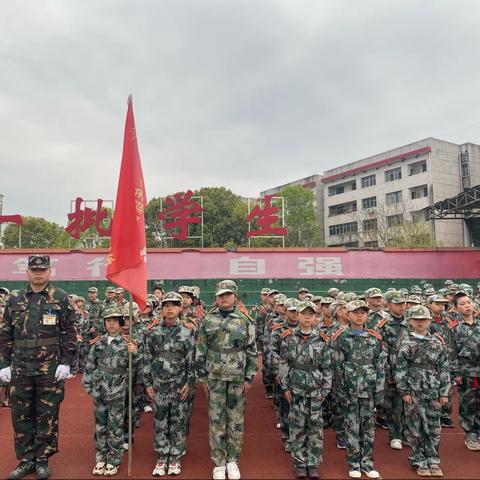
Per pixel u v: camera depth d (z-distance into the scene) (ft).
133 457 18.16
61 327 16.78
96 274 49.73
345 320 19.62
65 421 23.11
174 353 17.28
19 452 16.06
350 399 16.62
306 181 176.45
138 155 17.90
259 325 31.01
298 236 136.56
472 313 19.80
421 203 132.46
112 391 16.66
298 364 16.57
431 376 16.69
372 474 15.97
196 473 16.56
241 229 118.21
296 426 16.44
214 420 16.22
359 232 139.33
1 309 27.25
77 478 16.01
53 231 133.59
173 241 115.75
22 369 15.92
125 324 20.48
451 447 19.36
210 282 50.39
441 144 133.80
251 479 16.06
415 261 51.96
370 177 152.15
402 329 19.77
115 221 17.24
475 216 81.61
